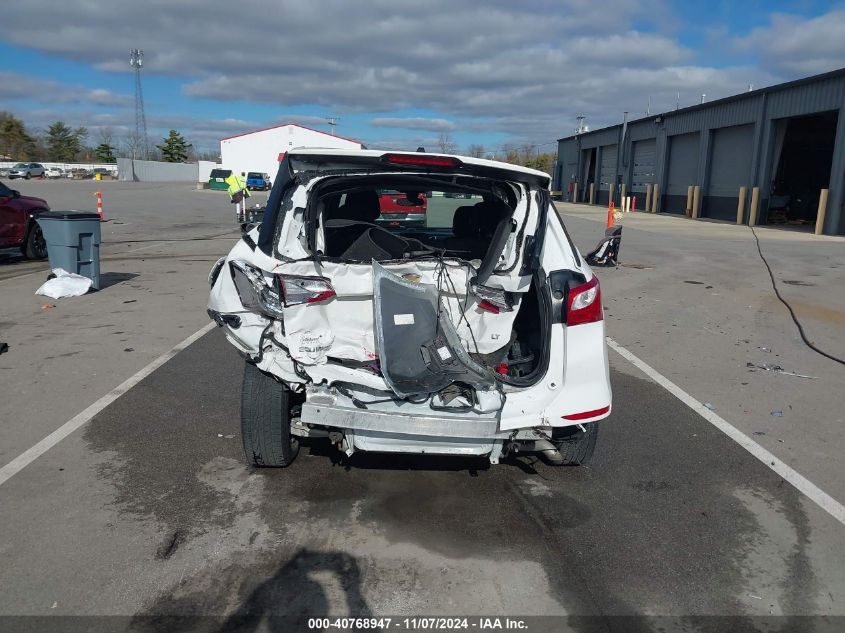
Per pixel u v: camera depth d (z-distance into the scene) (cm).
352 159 397
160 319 852
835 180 2164
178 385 596
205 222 2477
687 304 1013
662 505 401
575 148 4828
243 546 347
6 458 445
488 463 450
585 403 372
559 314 370
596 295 378
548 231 394
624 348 762
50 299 975
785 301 1041
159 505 387
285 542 352
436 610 301
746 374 669
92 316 867
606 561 342
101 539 351
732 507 400
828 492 421
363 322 400
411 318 395
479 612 301
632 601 311
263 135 7588
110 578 318
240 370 641
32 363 657
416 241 454
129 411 532
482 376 371
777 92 2500
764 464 461
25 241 1345
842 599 316
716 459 467
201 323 832
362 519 377
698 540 363
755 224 2614
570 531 370
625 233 2197
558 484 425
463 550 349
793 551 354
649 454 474
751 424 535
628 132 3891
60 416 520
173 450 461
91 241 1035
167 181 8388
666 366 694
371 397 360
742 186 2792
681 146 3325
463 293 413
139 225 2338
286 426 412
